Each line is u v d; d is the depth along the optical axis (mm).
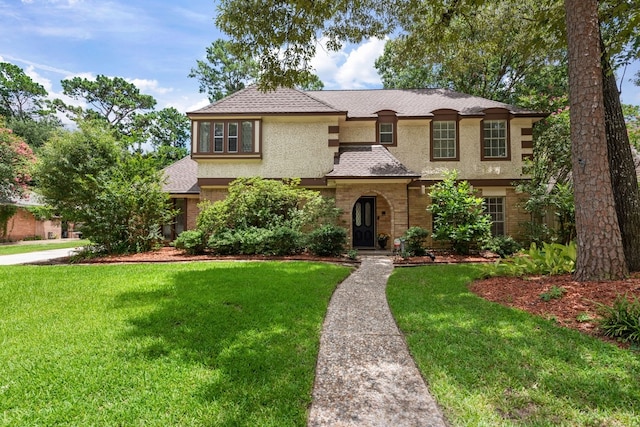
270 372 3717
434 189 14328
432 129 16656
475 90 25531
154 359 4027
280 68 9938
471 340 4520
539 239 14008
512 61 23141
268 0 8766
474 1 9648
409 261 12055
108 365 3863
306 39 9422
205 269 9922
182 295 6859
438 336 4715
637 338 4191
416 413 3088
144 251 14414
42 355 4133
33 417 2920
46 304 6344
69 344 4473
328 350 4523
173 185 18234
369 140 17125
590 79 6684
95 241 13656
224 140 16094
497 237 14336
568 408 3020
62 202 13984
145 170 14445
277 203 14391
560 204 12781
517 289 6941
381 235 16484
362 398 3342
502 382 3479
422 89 19797
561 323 5074
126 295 6934
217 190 16562
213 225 13875
